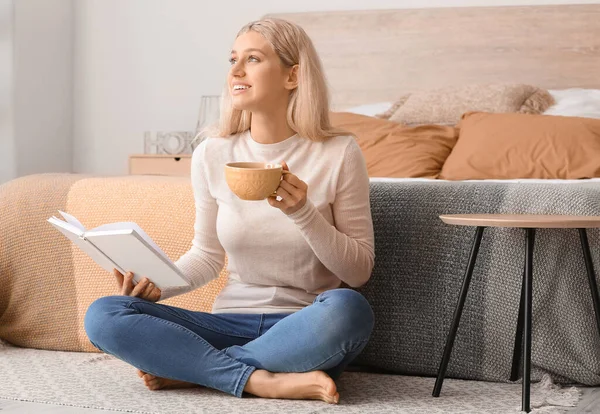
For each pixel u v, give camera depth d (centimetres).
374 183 218
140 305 174
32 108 450
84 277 231
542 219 165
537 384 193
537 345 192
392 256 209
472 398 179
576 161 325
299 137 186
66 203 235
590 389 188
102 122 489
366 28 439
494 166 334
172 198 226
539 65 416
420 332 204
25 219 237
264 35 180
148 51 480
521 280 194
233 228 180
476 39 424
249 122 191
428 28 430
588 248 176
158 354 171
